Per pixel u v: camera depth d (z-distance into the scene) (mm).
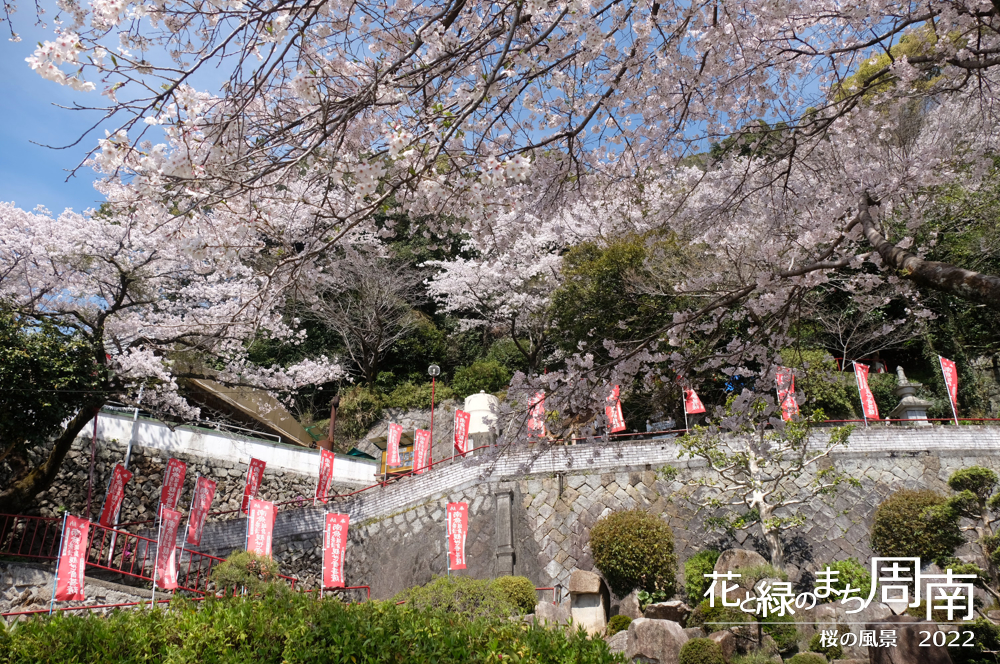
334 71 4488
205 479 14789
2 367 11406
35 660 5891
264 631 6316
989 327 17969
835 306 17156
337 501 17422
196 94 3652
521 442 6098
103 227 12859
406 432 23453
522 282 21453
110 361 13195
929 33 6277
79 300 14453
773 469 13984
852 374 17859
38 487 12938
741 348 6398
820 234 6527
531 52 4398
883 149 7246
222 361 15938
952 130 7926
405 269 26531
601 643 6043
